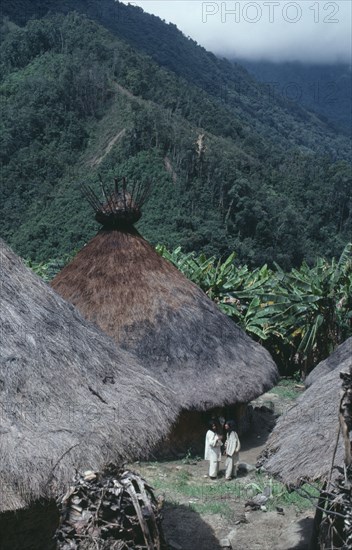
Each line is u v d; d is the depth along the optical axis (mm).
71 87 153500
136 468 13055
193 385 13555
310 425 7961
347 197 129000
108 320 14070
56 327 7605
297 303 21938
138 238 15391
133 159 123375
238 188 109938
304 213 123812
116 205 15367
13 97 158875
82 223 112375
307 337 21875
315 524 7680
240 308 23109
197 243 101312
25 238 113438
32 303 7668
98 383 7344
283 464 7574
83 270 15031
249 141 159125
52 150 140250
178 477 12656
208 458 12852
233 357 14500
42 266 30125
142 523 5301
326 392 8539
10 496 5883
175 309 14469
